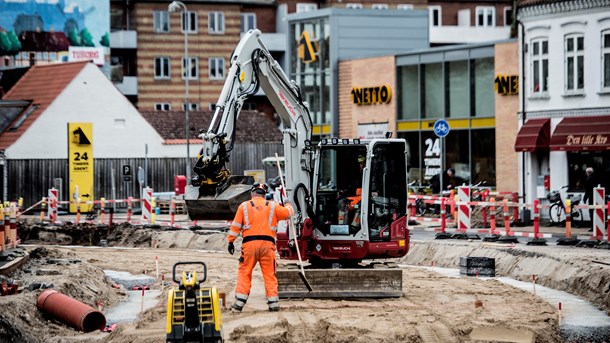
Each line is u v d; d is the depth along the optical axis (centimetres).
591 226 4038
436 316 2173
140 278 2914
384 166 2539
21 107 6119
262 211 2222
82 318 2111
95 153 6097
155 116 6994
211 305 1728
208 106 8725
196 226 4403
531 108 4697
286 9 8800
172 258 3512
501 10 9088
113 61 8631
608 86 4422
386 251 2527
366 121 6038
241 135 6912
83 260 3112
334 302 2350
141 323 2127
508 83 5219
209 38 8706
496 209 4375
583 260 2733
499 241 3444
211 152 2377
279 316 2156
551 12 4597
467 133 5503
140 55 8569
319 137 6378
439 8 8969
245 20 8825
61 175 5800
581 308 2367
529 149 4547
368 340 1928
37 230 4509
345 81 6184
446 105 5612
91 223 4578
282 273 2384
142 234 4288
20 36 7906
